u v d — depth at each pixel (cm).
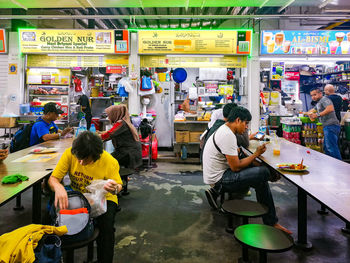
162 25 1016
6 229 309
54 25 870
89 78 802
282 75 806
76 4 555
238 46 605
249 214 219
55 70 672
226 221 329
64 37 605
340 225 318
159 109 741
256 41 618
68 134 450
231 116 291
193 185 469
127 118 422
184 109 709
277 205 377
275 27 998
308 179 229
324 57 619
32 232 146
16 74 624
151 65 623
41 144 380
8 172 240
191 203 387
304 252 260
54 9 766
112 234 200
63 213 174
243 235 180
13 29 691
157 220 332
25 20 742
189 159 637
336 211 158
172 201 395
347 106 890
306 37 607
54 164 270
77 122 732
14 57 622
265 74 832
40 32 607
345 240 284
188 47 605
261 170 275
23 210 362
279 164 283
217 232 301
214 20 942
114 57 620
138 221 329
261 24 1000
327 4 561
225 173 297
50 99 708
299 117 672
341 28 995
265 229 189
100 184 193
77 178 209
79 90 731
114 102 748
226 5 559
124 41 603
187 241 282
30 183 209
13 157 301
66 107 681
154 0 536
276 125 713
